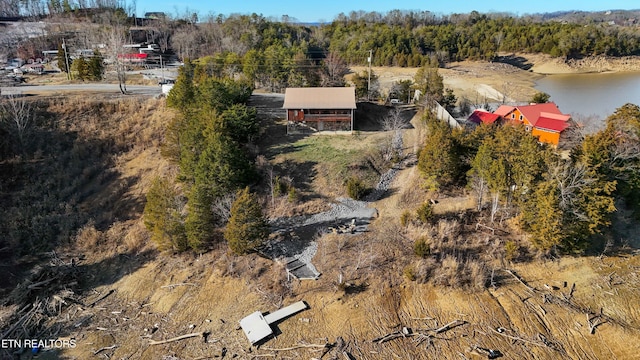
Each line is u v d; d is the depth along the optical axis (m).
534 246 29.59
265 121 49.12
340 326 24.41
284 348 23.19
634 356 22.88
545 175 28.80
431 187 34.84
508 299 26.28
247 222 28.30
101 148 43.78
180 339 24.23
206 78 48.19
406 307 25.69
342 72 74.19
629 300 26.47
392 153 41.75
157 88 59.38
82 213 36.75
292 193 35.12
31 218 35.41
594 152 29.08
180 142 38.41
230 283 28.00
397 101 57.94
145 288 28.64
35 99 47.78
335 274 28.02
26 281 29.03
